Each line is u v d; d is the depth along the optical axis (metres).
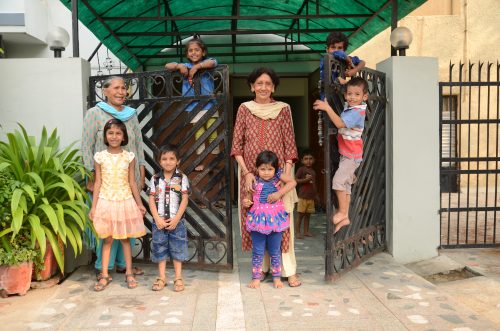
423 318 3.21
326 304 3.49
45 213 3.79
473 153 10.48
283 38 8.65
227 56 8.66
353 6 6.32
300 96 9.35
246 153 3.98
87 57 8.55
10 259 3.63
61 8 8.68
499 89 5.04
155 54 8.44
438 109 4.99
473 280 4.30
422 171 4.93
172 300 3.59
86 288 3.90
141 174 4.26
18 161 3.91
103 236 3.81
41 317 3.26
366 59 10.34
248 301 3.56
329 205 3.94
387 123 4.95
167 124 4.48
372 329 3.04
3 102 4.55
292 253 3.98
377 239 4.92
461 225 6.97
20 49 8.73
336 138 4.11
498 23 10.45
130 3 5.98
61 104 4.55
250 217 3.84
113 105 4.10
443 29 10.51
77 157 4.24
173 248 3.85
